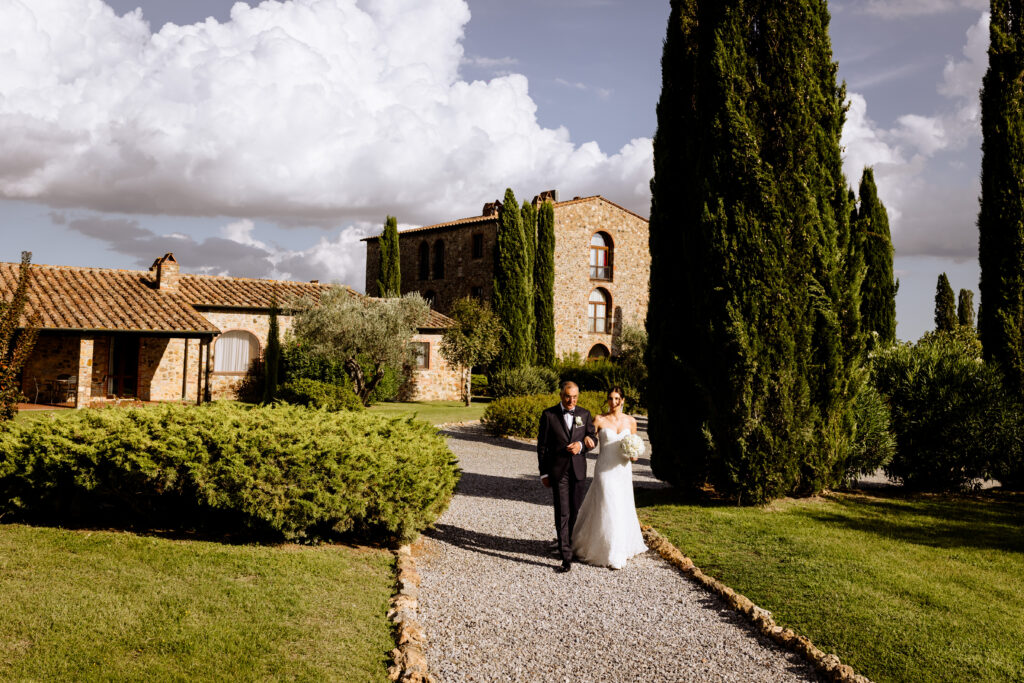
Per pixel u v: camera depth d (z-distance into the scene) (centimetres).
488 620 485
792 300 841
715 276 859
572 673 403
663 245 970
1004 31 1080
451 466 737
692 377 880
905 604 504
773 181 843
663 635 463
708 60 895
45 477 608
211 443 596
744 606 504
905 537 700
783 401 833
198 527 621
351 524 614
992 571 588
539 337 3197
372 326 2025
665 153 983
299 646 403
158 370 2311
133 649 377
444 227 3584
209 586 480
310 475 587
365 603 485
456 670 403
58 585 456
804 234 845
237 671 364
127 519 636
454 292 3566
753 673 405
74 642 376
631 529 650
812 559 613
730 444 843
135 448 590
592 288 3500
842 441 874
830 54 893
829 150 884
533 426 1636
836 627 461
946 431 937
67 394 2145
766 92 867
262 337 2472
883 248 1922
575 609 512
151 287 2356
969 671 395
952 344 1091
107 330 1916
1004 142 1059
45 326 1817
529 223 3198
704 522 758
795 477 847
